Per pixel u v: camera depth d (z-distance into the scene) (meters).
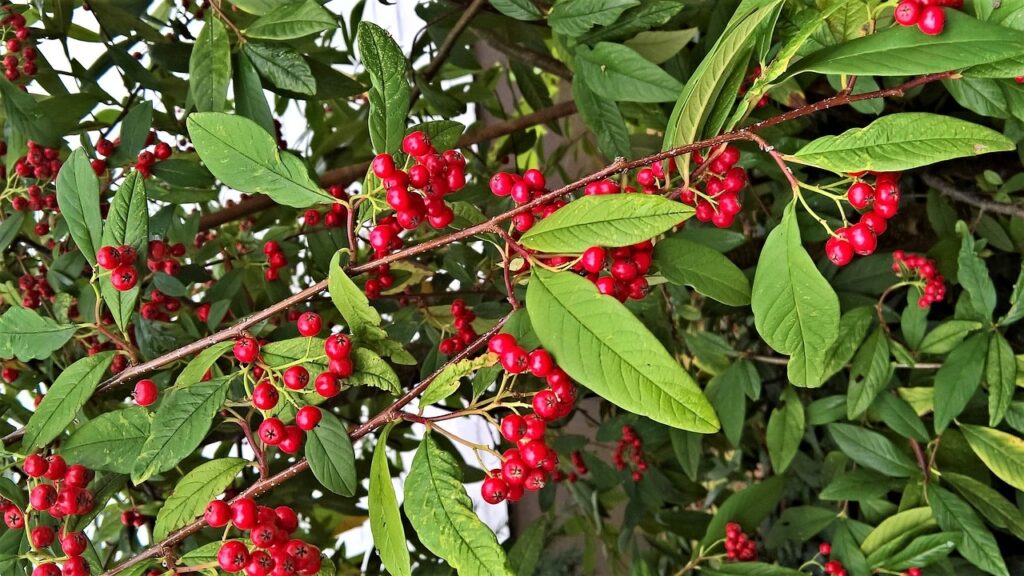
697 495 1.02
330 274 0.54
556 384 0.53
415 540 0.88
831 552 0.78
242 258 0.82
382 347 0.56
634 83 0.69
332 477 0.56
